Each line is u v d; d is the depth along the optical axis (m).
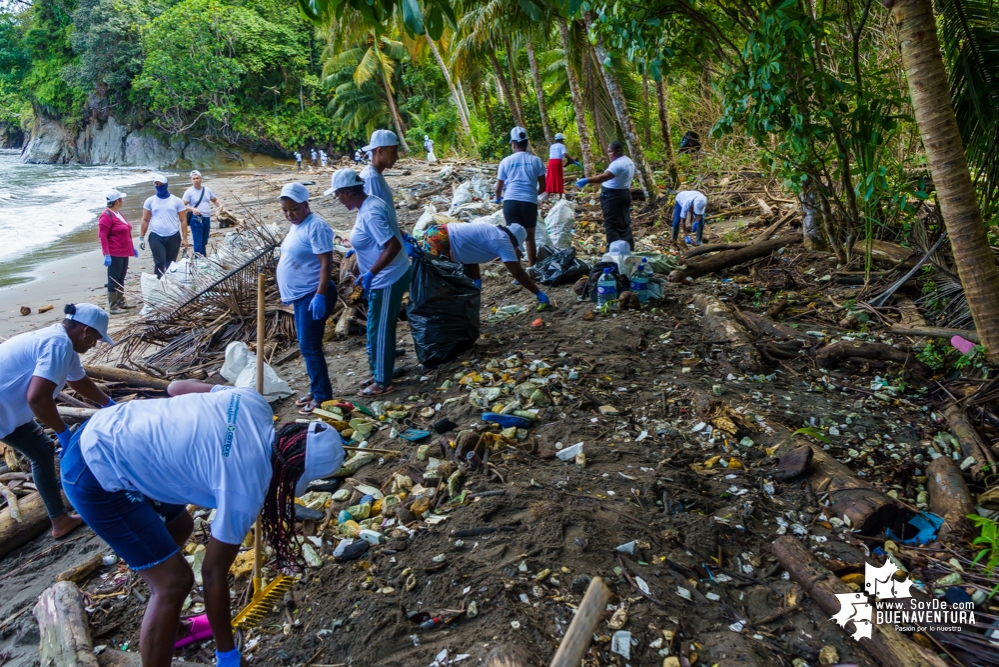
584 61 16.06
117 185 29.20
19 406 3.80
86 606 3.46
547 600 3.08
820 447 4.38
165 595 2.66
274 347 6.69
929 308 6.31
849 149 7.30
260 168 45.62
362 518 3.80
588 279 7.11
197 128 47.50
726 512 3.74
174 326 7.11
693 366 5.57
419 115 35.97
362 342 6.67
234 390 2.75
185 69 44.56
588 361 5.50
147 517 2.66
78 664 2.99
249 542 3.69
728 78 7.25
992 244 6.39
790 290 7.36
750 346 5.71
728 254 8.12
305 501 3.96
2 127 58.59
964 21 5.57
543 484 3.91
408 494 3.97
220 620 2.66
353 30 23.22
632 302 6.73
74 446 2.63
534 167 7.99
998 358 4.84
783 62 6.60
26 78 51.72
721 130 7.45
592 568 3.26
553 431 4.51
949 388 5.07
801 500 3.87
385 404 5.14
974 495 3.96
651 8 7.16
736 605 3.18
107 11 44.88
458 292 5.76
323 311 4.87
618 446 4.32
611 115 16.39
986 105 5.74
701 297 6.93
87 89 46.06
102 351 7.17
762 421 4.60
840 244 7.70
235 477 2.53
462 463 4.16
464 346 5.89
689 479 4.00
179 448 2.54
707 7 7.72
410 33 3.09
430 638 2.96
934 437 4.55
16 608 3.57
